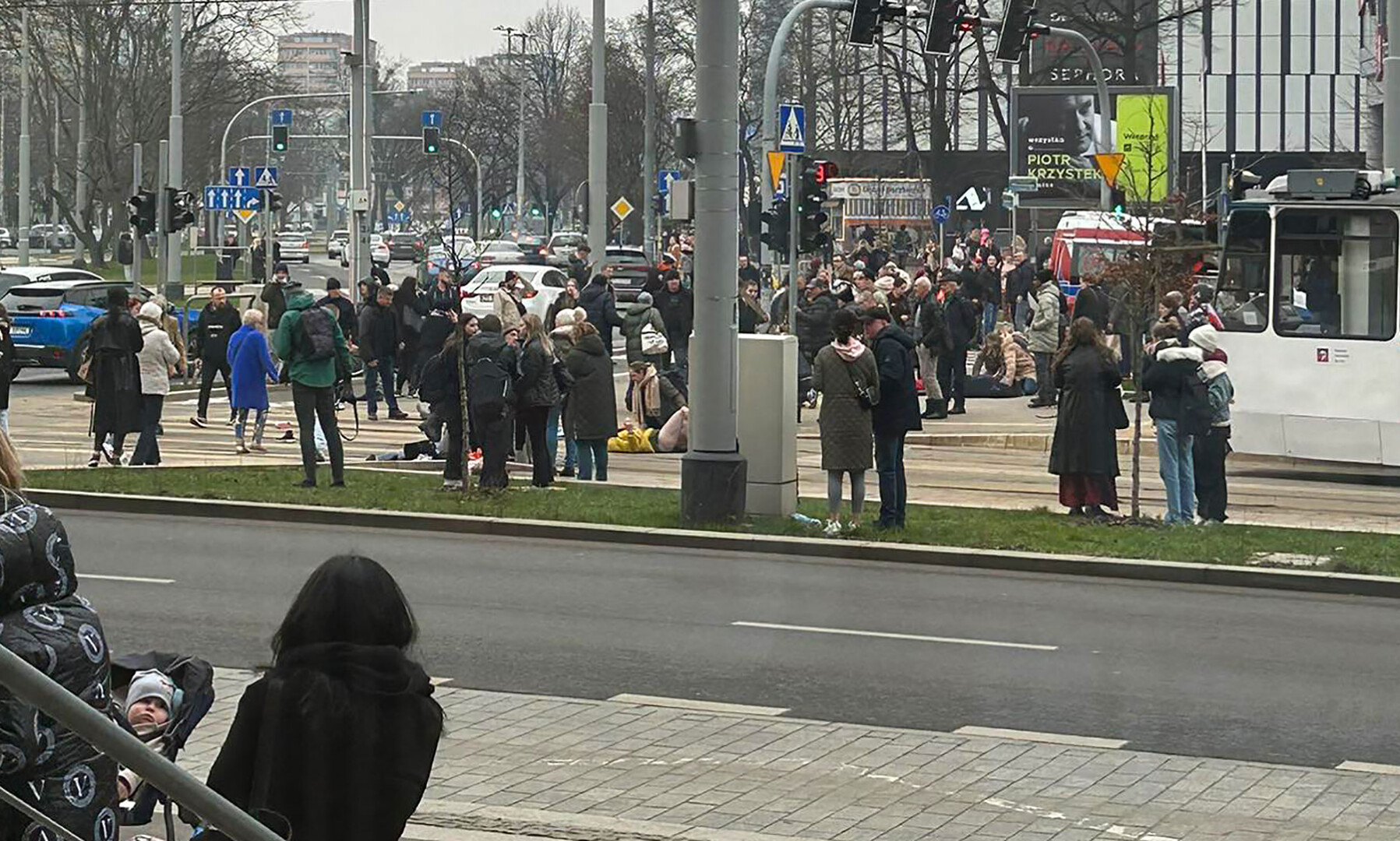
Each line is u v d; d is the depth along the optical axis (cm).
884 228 6669
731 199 1795
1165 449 1855
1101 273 3034
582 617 1347
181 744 663
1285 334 2372
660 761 935
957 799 872
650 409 2630
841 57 6894
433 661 1181
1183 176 7162
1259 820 842
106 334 2230
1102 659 1224
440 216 9625
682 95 7731
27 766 480
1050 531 1756
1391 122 2778
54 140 9012
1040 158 5588
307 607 489
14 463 502
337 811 478
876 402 1744
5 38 6894
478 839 773
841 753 955
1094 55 3606
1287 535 1773
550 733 991
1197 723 1047
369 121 5819
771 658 1209
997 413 3053
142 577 1485
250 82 7250
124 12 7050
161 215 3794
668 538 1731
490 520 1788
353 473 2161
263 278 5656
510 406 2003
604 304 3058
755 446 1838
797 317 3017
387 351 3002
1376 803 875
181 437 2716
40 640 479
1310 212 2352
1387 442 2302
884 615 1374
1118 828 827
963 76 7212
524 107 9144
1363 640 1311
